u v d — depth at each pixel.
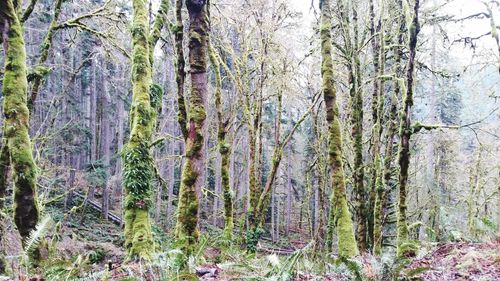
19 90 8.44
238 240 16.05
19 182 8.09
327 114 9.22
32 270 6.92
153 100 10.09
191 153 7.92
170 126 27.38
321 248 16.69
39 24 21.55
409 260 5.68
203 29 7.87
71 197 26.80
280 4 16.23
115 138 37.03
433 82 19.06
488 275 6.00
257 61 17.05
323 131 18.59
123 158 8.90
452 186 23.48
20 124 8.33
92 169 27.12
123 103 30.77
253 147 16.86
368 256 7.28
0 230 6.67
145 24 9.71
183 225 7.82
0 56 18.55
